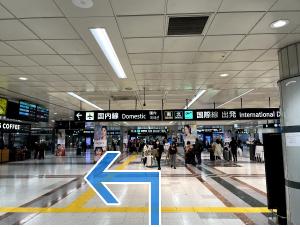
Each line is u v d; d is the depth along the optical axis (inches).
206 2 140.4
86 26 169.8
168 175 431.8
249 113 430.0
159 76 309.0
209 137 1363.2
